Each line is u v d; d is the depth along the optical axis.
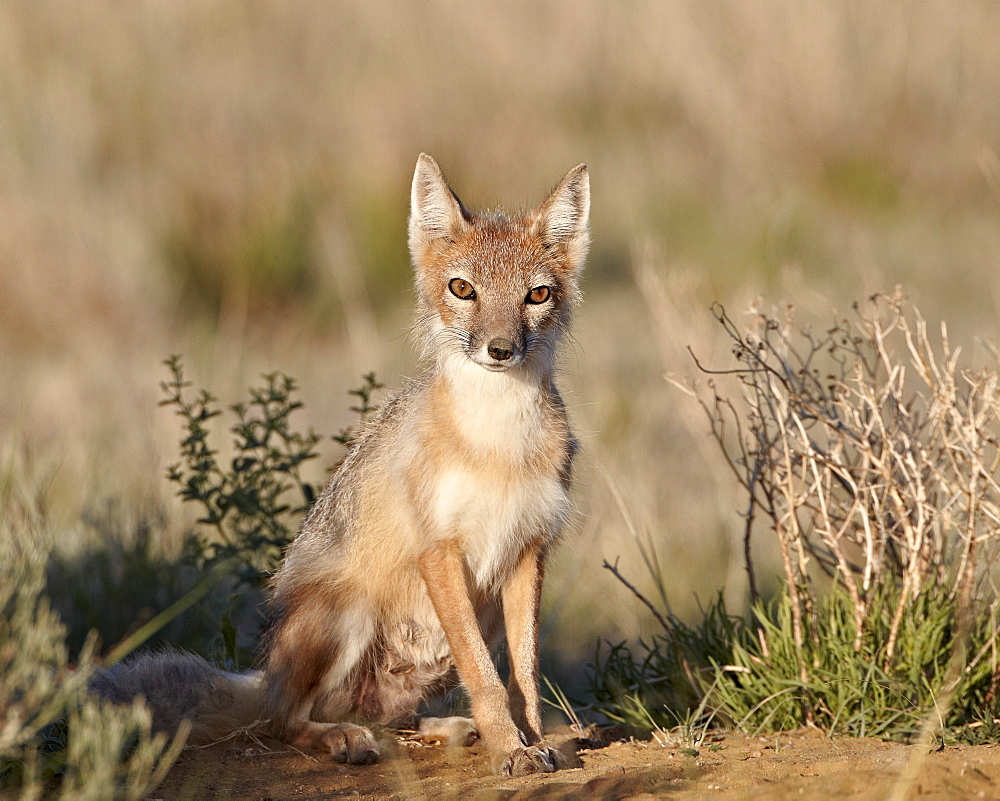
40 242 21.28
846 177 26.08
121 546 11.19
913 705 8.06
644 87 29.61
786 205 23.84
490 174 25.72
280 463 10.75
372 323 20.38
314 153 25.09
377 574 8.68
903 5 29.33
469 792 7.00
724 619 9.09
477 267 8.73
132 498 12.87
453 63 29.77
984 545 8.91
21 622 6.27
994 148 25.97
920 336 9.88
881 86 27.41
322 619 8.64
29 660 6.12
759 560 12.83
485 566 8.48
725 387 13.27
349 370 18.73
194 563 10.54
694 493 14.51
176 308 21.62
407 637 8.90
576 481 9.80
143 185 23.70
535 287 8.77
